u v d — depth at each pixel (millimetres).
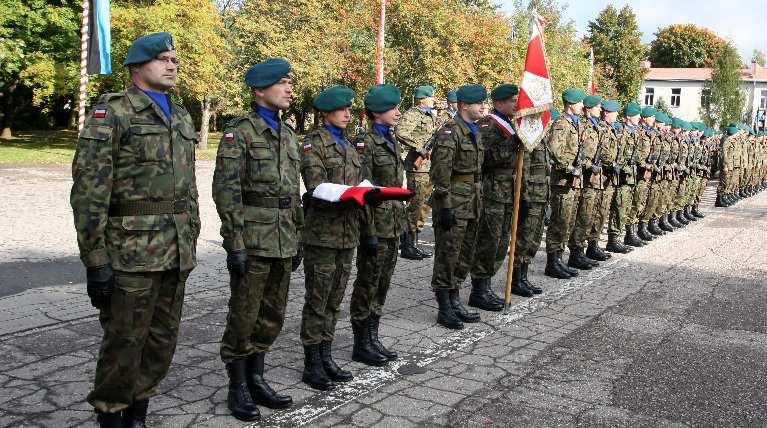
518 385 4430
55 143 27844
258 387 3980
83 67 12070
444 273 5711
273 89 3811
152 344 3398
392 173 5148
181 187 3309
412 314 6133
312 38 28359
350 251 4410
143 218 3180
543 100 6129
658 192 11094
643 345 5355
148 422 3703
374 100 5094
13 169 17922
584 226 8445
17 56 21641
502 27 26406
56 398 3951
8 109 28875
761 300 6941
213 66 24891
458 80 23797
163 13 21891
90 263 3016
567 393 4309
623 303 6723
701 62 70500
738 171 16688
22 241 8703
